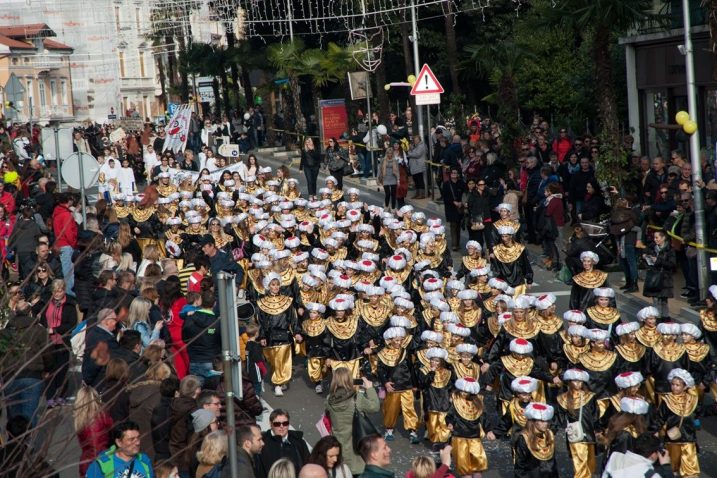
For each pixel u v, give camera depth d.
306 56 54.19
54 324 18.17
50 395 16.12
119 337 17.48
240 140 60.53
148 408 14.38
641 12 29.47
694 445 16.03
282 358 21.12
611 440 14.66
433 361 17.45
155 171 40.69
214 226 28.44
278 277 21.48
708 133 34.91
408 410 18.38
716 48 25.33
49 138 31.03
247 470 12.45
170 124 50.47
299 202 31.00
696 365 17.75
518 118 37.03
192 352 17.98
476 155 33.41
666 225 24.38
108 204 35.06
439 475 12.20
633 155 30.03
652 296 23.20
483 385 18.58
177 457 13.70
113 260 24.22
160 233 32.97
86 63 86.62
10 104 43.66
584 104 45.47
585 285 21.77
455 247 32.19
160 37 79.31
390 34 57.84
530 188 31.53
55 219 25.38
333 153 38.88
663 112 37.59
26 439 11.63
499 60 37.78
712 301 19.03
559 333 18.52
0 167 35.62
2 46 82.06
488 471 17.09
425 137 44.72
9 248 17.02
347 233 27.17
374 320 20.19
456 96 47.34
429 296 20.47
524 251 24.20
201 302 18.38
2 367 12.24
